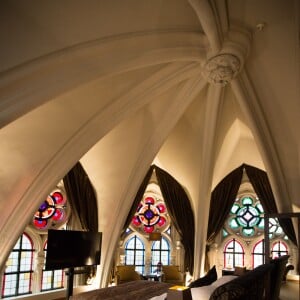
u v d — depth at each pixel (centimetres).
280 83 580
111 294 447
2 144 516
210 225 923
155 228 925
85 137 582
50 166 579
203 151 734
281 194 773
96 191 789
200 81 600
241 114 730
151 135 689
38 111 508
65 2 367
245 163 935
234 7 443
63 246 596
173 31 454
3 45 361
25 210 582
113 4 387
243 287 286
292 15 440
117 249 843
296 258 865
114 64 449
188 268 876
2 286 621
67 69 417
